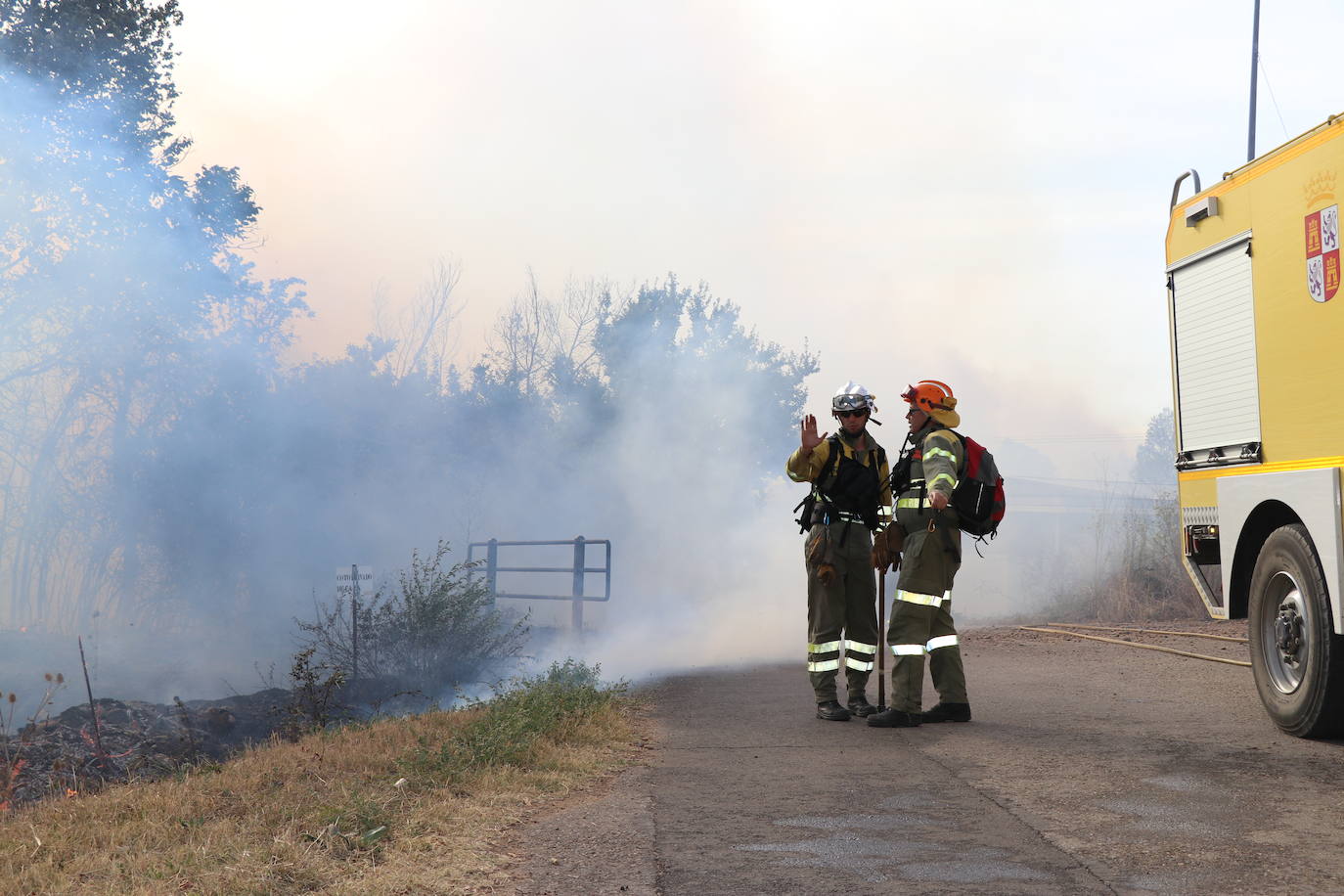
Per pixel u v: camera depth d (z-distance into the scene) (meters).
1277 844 3.82
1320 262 5.86
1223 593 6.77
